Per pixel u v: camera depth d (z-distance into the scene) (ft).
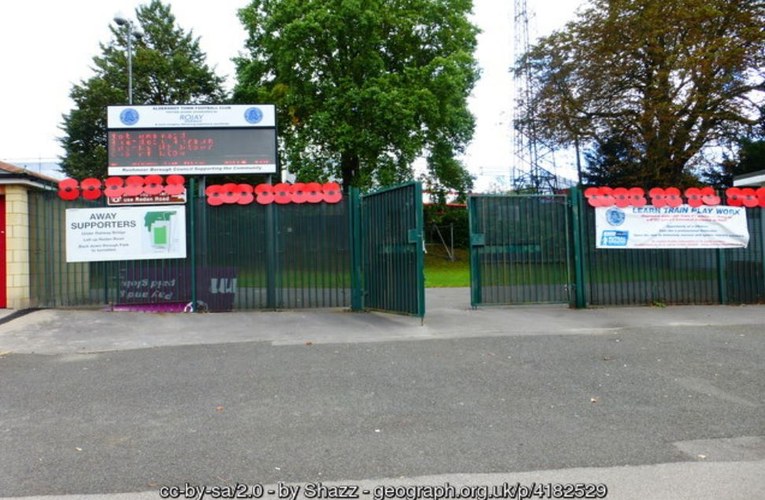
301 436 15.15
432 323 31.50
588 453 13.94
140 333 29.17
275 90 92.79
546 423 16.11
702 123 77.97
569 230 37.55
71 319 32.07
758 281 39.37
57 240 35.12
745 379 20.44
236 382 20.30
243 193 35.60
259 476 12.71
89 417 16.80
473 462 13.43
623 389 19.38
